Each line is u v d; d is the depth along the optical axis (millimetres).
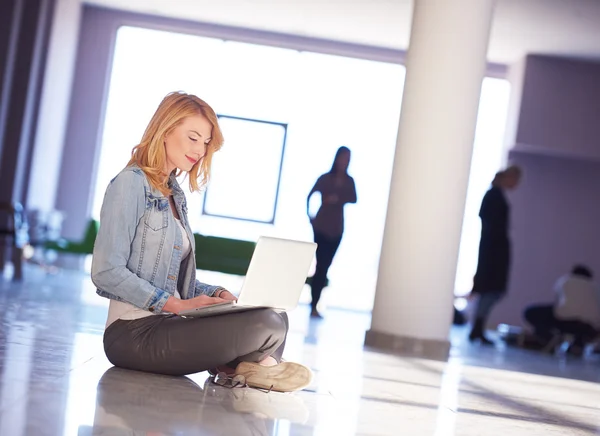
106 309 7246
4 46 11703
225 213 15867
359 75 15570
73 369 3506
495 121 14867
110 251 3414
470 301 13977
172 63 15375
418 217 7312
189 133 3514
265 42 14914
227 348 3465
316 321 9945
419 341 7230
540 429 3711
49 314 6062
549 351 10133
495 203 10391
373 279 15867
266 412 3102
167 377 3570
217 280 15336
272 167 15773
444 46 7332
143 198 3492
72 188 14930
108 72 14945
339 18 13492
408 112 7422
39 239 11422
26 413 2520
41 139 12875
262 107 15617
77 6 14219
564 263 14234
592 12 11281
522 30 12586
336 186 10969
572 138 13672
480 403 4363
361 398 3930
